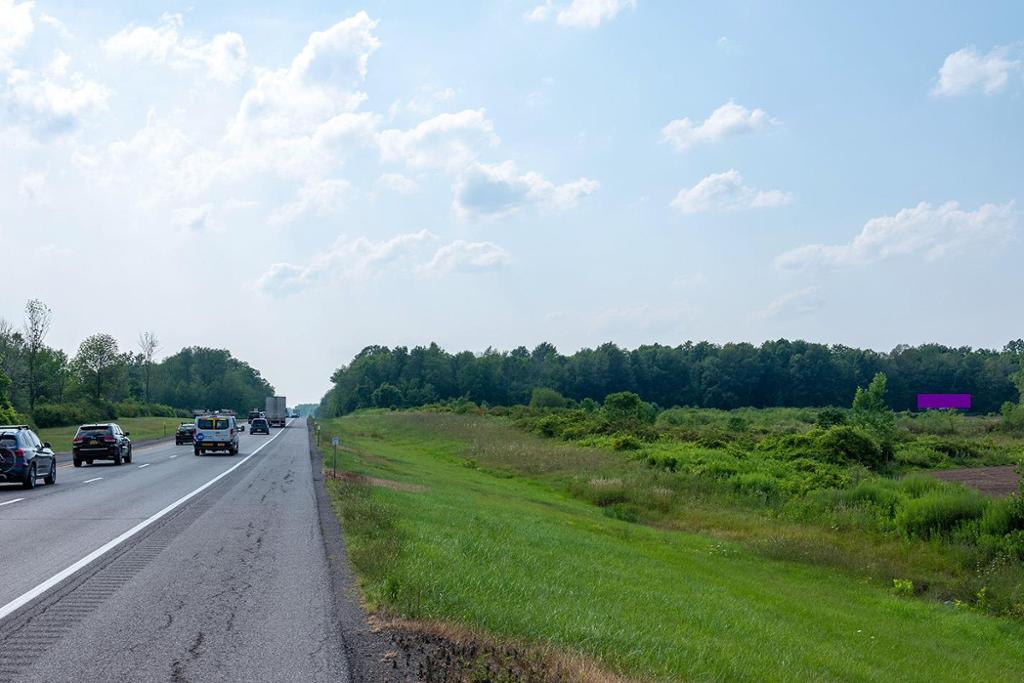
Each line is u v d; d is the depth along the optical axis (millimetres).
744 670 9664
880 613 17375
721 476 35969
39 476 25531
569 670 7152
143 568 11344
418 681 6422
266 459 41250
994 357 154250
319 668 6746
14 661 6895
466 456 52750
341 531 15312
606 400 71562
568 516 27328
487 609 9133
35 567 11383
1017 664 14203
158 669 6691
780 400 151500
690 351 173750
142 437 70250
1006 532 22766
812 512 28500
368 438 76562
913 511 24766
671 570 18297
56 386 107312
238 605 9086
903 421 80438
